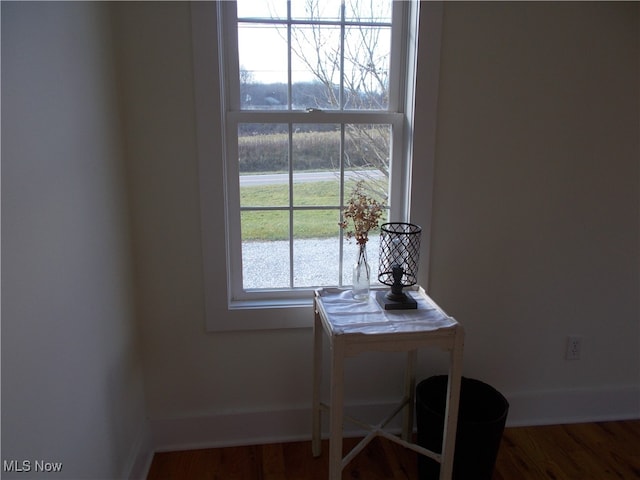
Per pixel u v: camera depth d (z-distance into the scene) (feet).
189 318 6.18
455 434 5.16
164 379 6.34
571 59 5.93
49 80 3.64
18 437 3.10
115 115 5.24
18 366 3.10
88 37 4.49
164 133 5.60
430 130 5.91
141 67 5.41
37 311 3.37
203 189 5.79
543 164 6.21
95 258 4.57
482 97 5.91
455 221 6.26
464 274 6.45
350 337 4.65
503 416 5.42
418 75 5.73
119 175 5.36
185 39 5.39
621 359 7.04
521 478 5.98
